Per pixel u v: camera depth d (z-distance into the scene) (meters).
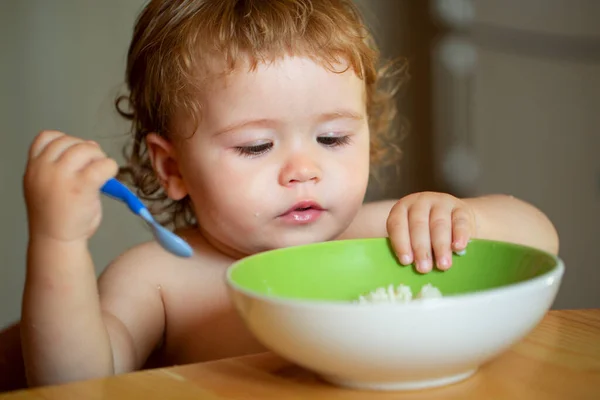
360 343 0.56
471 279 0.80
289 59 1.01
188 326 1.16
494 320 0.57
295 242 1.03
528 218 1.22
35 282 0.83
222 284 1.16
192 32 1.07
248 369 0.67
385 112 1.66
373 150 1.64
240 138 1.01
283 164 1.01
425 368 0.57
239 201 1.02
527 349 0.69
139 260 1.16
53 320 0.83
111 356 0.88
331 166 1.02
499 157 2.62
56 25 2.37
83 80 2.39
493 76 2.61
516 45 2.59
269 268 0.78
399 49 2.62
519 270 0.75
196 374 0.66
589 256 2.64
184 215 1.39
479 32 2.61
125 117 1.54
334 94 1.03
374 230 1.28
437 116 2.63
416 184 2.65
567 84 2.60
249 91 1.00
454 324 0.56
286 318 0.57
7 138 2.34
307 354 0.58
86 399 0.61
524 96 2.60
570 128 2.61
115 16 2.42
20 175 2.36
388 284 0.83
